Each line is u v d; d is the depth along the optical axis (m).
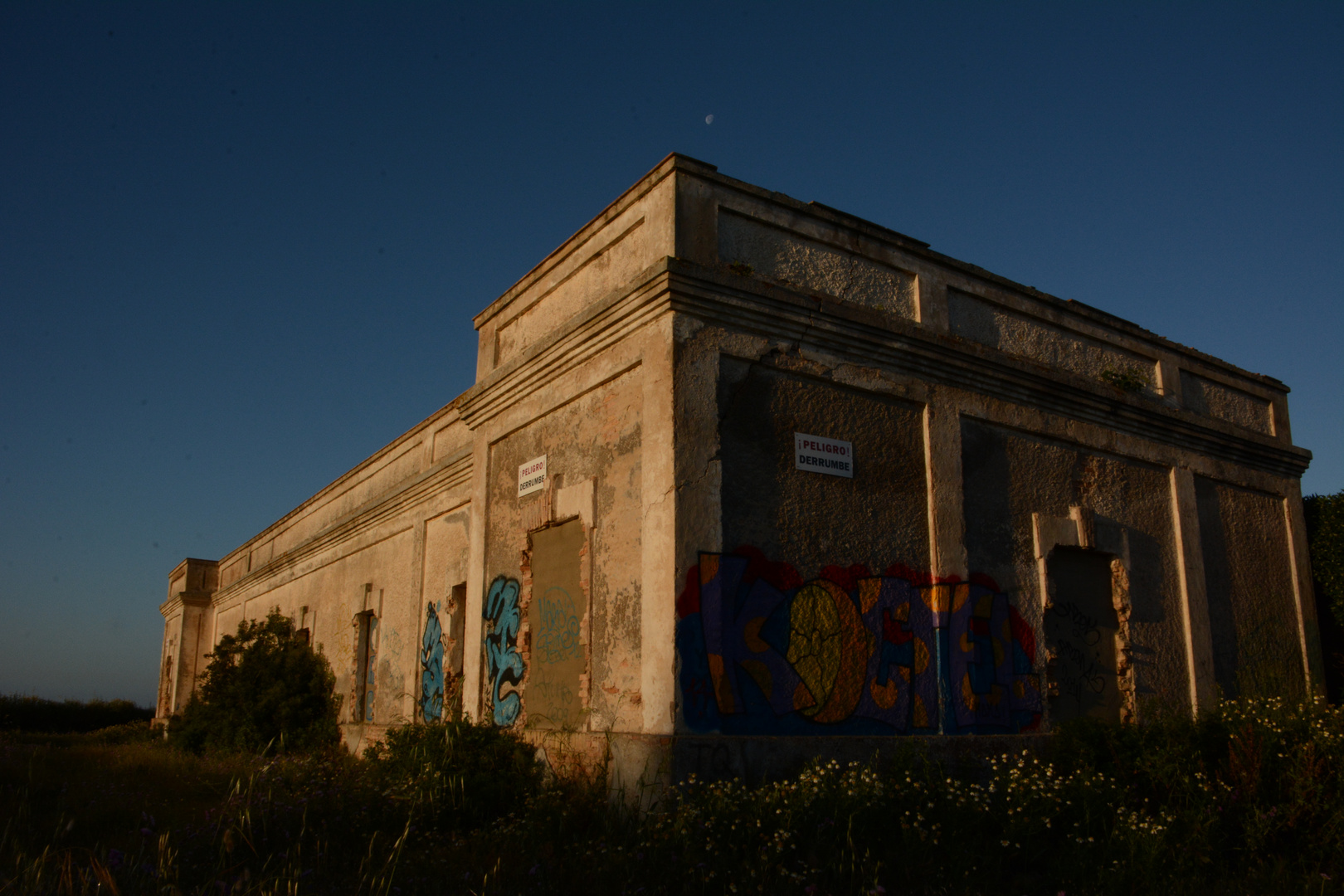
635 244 7.80
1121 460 9.91
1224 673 10.11
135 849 5.74
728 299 7.15
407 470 13.74
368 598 14.11
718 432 6.97
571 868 5.35
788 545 7.16
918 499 8.08
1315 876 5.75
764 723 6.69
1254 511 11.27
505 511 9.22
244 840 5.63
